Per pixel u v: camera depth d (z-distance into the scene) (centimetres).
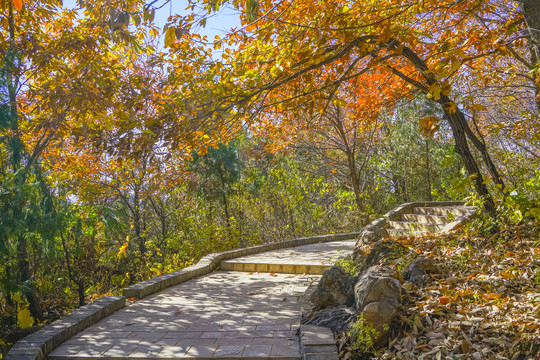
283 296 678
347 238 1450
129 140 580
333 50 639
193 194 1920
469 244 636
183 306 629
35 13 932
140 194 1656
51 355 433
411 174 2258
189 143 738
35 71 856
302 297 654
